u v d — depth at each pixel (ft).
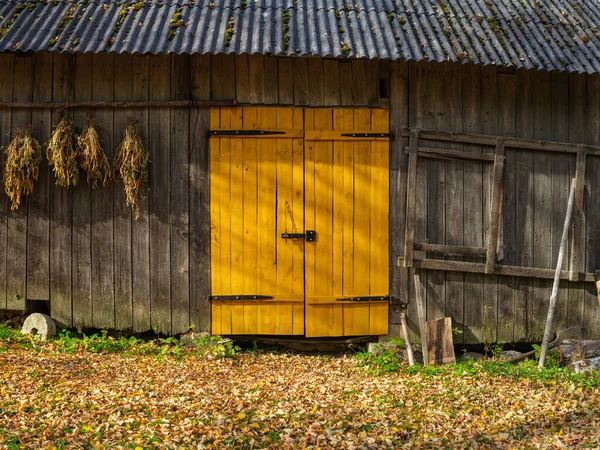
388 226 24.93
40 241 24.64
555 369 23.20
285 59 24.62
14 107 24.41
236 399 19.40
